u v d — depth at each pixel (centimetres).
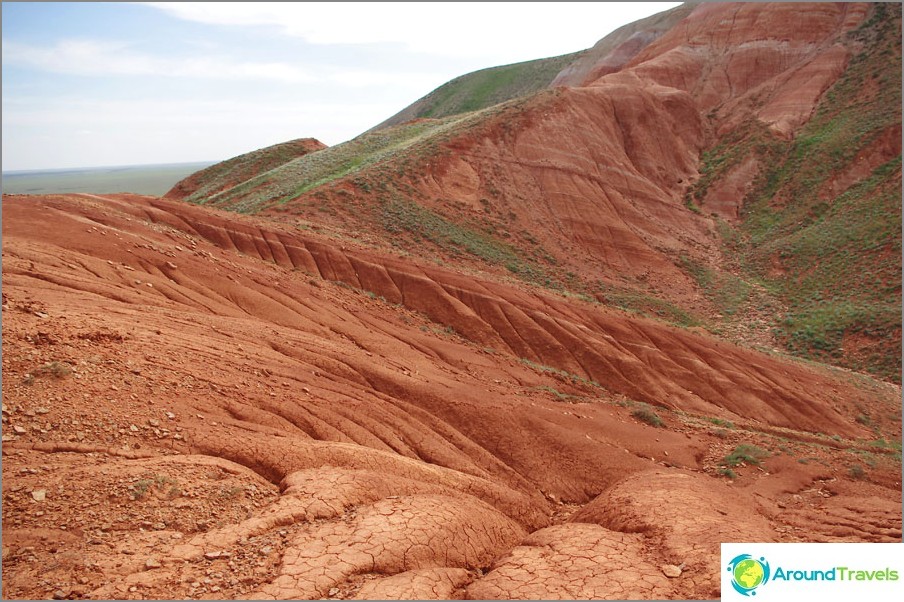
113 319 1122
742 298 3938
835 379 2772
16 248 1352
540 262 3959
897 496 1329
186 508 671
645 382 2384
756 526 807
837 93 5603
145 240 1803
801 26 6525
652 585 602
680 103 6003
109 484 673
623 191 4894
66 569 544
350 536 657
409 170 4297
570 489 1241
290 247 2542
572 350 2462
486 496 1003
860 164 4747
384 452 977
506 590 596
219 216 2562
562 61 11838
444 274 2680
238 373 1108
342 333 1794
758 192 5131
